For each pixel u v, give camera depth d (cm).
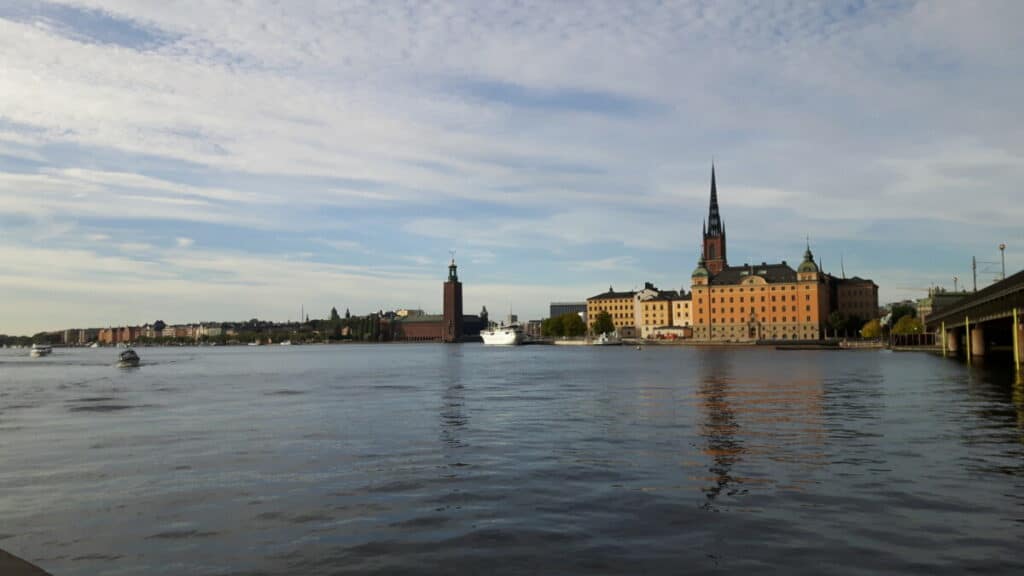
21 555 2097
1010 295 10044
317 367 15375
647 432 4256
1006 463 3180
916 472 3002
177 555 2077
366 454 3641
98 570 1967
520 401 6419
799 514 2370
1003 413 4972
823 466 3147
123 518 2473
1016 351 10519
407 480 2997
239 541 2195
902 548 2019
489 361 18025
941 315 16050
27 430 4803
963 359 13700
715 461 3300
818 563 1911
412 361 18675
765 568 1881
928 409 5272
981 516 2320
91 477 3155
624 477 2983
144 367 16275
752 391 7106
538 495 2692
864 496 2595
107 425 5034
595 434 4212
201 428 4775
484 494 2725
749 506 2480
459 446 3853
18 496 2805
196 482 3023
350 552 2072
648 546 2072
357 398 6988
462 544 2122
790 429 4309
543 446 3803
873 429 4262
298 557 2038
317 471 3216
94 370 14850
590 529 2244
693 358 17512
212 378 11219
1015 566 1872
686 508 2466
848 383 8056
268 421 5122
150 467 3372
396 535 2220
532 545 2098
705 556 1980
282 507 2581
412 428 4622
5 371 14700
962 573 1828
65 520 2459
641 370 11888
